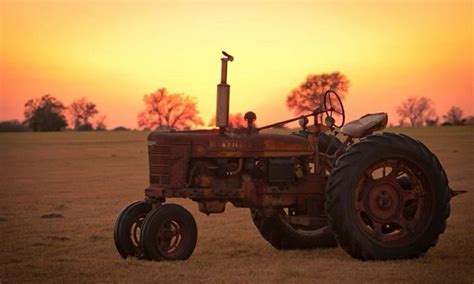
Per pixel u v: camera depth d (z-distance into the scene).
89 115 103.94
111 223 14.51
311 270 9.23
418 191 10.44
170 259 9.88
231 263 9.78
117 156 46.25
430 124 81.12
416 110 80.81
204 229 13.53
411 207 10.63
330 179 10.13
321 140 11.80
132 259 10.00
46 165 38.12
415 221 10.34
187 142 10.27
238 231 13.27
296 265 9.65
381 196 10.27
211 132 10.55
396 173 10.38
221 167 10.41
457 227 13.26
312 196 10.82
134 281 8.52
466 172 27.52
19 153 50.31
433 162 10.41
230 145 10.40
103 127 104.62
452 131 67.81
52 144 63.28
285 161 10.62
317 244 11.49
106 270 9.22
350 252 10.15
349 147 10.32
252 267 9.46
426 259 10.15
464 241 11.66
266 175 10.60
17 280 8.75
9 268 9.48
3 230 13.49
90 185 25.36
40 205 18.45
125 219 10.23
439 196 10.37
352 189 10.06
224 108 10.42
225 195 10.34
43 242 11.86
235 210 16.86
